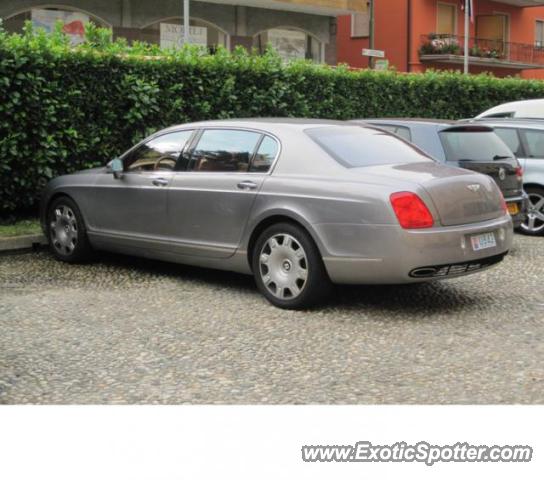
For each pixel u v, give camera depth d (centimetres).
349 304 708
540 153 1129
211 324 642
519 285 790
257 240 714
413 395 482
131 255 888
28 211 1153
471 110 1886
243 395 483
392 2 3612
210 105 1223
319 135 718
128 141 1155
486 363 543
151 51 1196
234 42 2762
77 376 518
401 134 968
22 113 1030
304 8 2856
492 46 4006
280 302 690
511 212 986
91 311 682
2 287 778
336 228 654
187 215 766
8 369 531
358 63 3722
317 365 540
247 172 730
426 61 3653
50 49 1048
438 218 644
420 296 740
